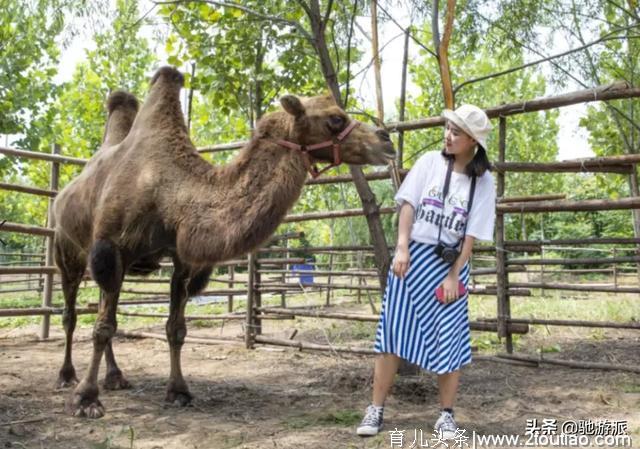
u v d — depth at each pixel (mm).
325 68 5992
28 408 4875
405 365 5684
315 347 7098
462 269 3971
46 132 14555
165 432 4270
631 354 6805
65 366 5820
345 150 4648
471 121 3809
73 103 16859
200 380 6000
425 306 3904
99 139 16516
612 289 6203
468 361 4000
